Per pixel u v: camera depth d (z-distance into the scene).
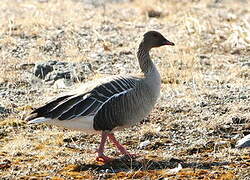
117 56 20.03
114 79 12.10
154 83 12.48
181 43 21.05
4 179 11.27
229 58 19.94
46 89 16.86
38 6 26.77
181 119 14.49
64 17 24.02
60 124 11.85
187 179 11.10
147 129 13.70
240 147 12.75
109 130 12.08
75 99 11.82
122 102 11.94
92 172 11.59
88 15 25.86
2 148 12.86
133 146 13.11
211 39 22.03
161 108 15.12
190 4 27.88
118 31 23.44
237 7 28.67
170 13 26.81
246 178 11.09
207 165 11.80
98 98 11.85
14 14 25.12
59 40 21.55
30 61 19.16
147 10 26.81
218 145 12.90
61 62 18.38
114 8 28.14
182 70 18.11
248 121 14.15
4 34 21.84
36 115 11.75
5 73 17.80
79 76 17.66
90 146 13.15
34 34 22.11
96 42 21.45
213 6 28.56
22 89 16.81
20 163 12.04
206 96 15.98
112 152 12.75
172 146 13.05
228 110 14.98
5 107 15.27
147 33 13.08
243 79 17.64
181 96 16.09
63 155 12.54
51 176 11.41
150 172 11.47
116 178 11.27
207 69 18.75
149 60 12.78
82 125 11.91
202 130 13.82
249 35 21.50
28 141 13.18
